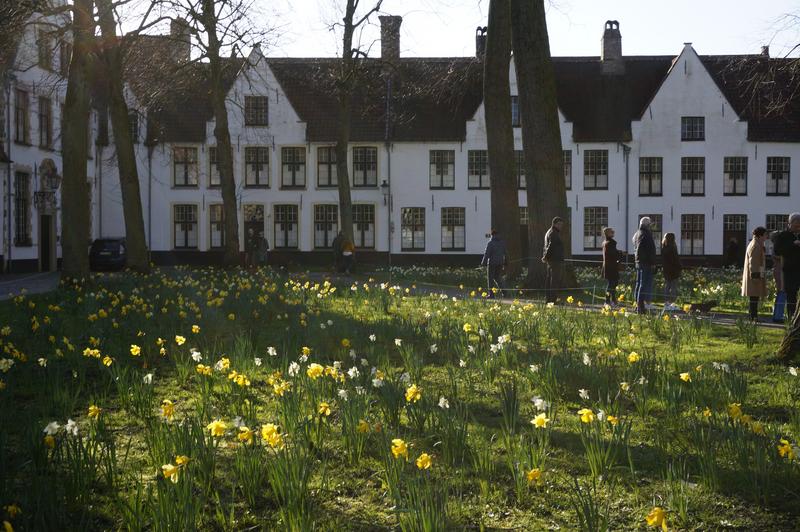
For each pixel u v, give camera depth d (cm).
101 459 563
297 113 4744
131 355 1038
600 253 4691
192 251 4775
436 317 1404
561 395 819
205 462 556
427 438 654
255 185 4778
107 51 2603
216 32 2888
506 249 2547
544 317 1353
